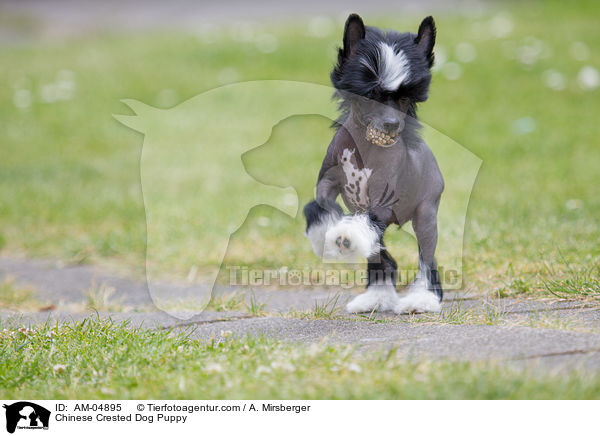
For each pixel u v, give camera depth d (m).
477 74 22.67
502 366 5.58
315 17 32.09
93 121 21.33
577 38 25.44
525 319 7.14
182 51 26.98
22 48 29.92
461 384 5.33
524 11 30.33
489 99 20.81
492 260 9.76
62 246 12.90
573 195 13.38
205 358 6.32
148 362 6.32
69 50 28.95
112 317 8.73
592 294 7.88
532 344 6.02
